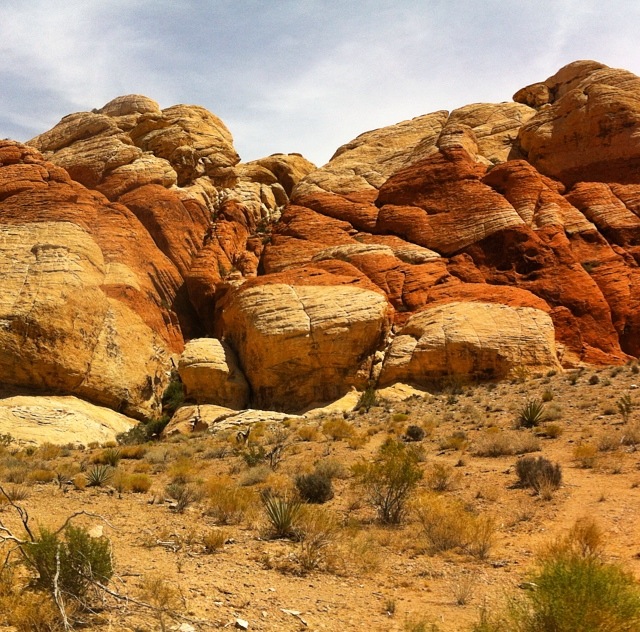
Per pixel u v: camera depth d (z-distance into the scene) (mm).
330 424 24406
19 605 5824
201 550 9148
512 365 38844
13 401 38812
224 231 59500
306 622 6211
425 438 20578
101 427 39375
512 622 5535
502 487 13078
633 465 13625
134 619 5883
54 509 12188
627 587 5164
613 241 49500
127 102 68000
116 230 53438
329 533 9891
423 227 52125
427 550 9266
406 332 42219
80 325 43938
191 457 21609
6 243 47531
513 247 48281
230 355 44531
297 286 44438
